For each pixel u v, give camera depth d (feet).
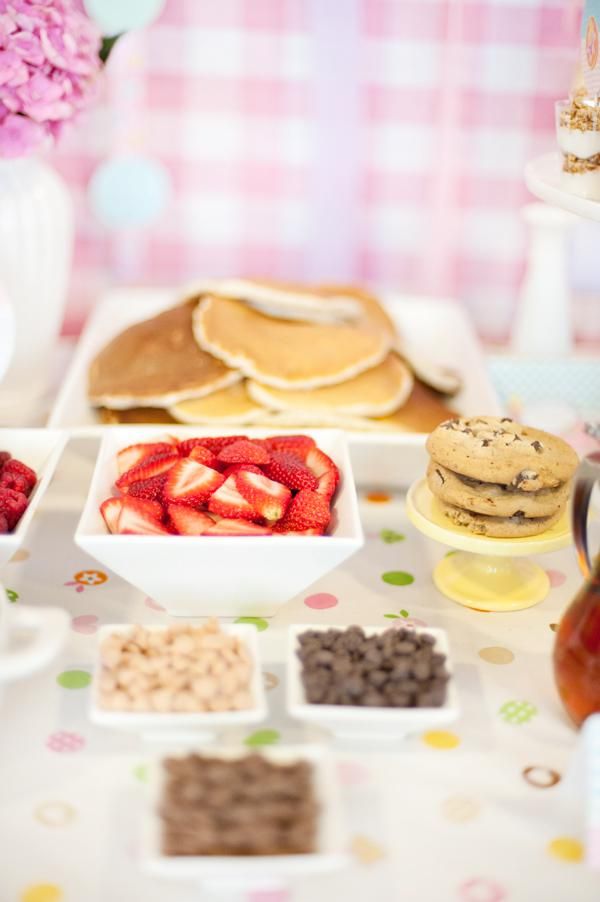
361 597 3.40
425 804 2.90
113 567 3.18
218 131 4.75
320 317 4.22
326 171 4.81
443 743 3.01
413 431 3.89
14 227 3.87
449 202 4.83
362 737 3.01
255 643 3.04
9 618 2.87
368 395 3.93
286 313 4.21
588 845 2.78
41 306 4.00
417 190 4.84
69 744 2.99
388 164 4.81
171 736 2.98
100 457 3.41
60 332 4.99
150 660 2.97
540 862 2.81
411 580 3.46
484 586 3.41
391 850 2.82
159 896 2.75
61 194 4.04
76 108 3.81
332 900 2.74
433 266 4.93
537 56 4.63
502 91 4.68
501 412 3.94
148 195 4.46
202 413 3.87
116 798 2.89
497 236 4.89
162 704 2.90
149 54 4.63
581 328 4.95
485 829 2.86
